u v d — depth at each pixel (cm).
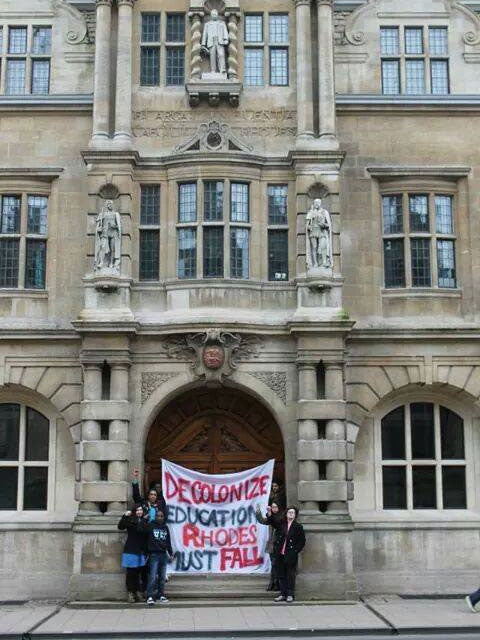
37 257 2512
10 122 2552
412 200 2552
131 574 2180
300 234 2422
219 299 2389
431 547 2395
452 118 2578
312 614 2014
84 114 2559
